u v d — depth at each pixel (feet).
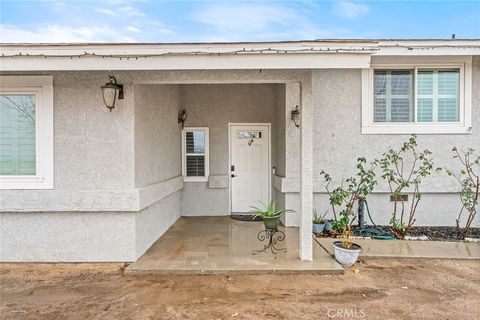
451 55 20.86
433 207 22.39
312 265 15.08
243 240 19.57
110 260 15.84
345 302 12.12
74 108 15.76
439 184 21.97
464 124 22.00
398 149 22.43
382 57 21.79
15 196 15.53
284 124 23.18
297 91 22.43
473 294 12.81
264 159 27.48
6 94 15.76
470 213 20.89
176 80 15.58
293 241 19.21
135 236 15.93
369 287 13.41
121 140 15.87
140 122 16.88
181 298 12.42
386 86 22.58
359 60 13.62
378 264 16.02
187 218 26.32
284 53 13.53
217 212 27.32
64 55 13.83
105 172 15.88
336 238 20.15
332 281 13.97
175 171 24.73
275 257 16.26
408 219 22.50
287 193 22.84
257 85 27.27
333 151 22.61
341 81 22.48
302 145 15.56
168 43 13.97
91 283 13.83
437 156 22.22
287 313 11.28
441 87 22.30
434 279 14.25
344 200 21.91
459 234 20.52
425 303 12.07
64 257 15.81
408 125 22.31
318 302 12.10
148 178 18.30
